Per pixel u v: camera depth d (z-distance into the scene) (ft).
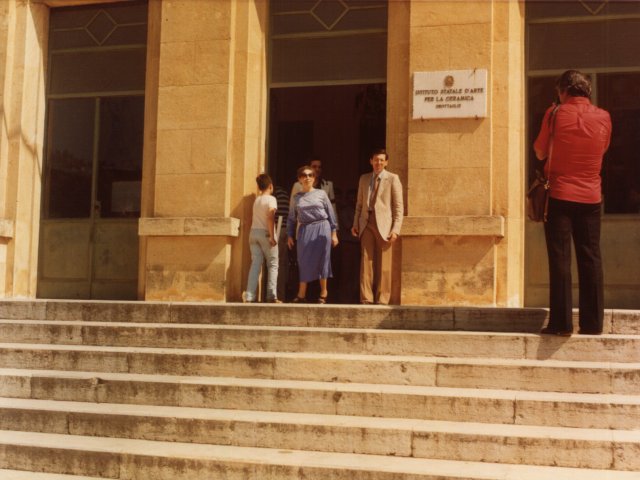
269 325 26.05
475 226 29.09
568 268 22.39
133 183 35.53
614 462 18.08
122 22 36.14
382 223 29.17
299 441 19.79
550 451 18.39
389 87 31.53
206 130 32.40
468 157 29.73
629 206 30.60
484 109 29.66
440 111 30.01
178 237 32.35
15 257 35.09
